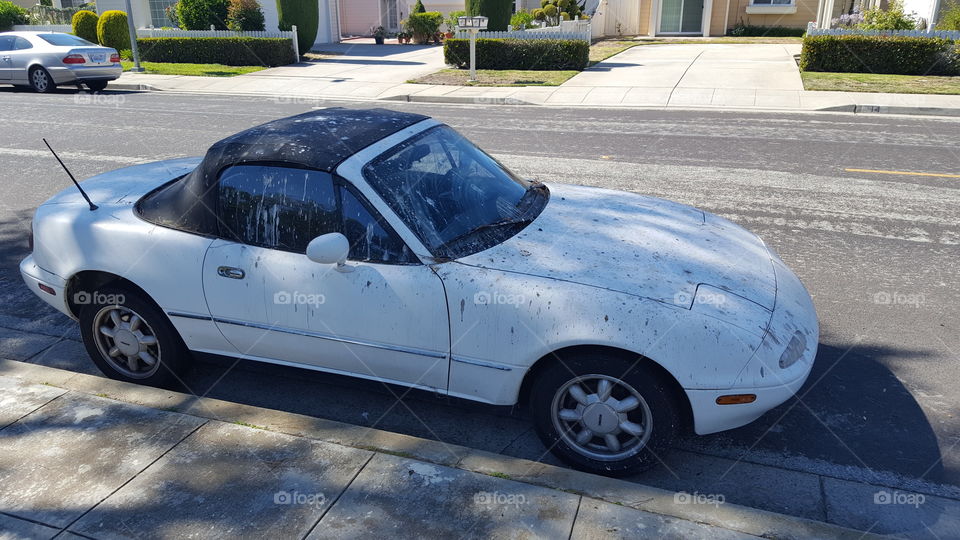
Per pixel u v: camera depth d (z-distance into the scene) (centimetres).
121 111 1420
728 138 1091
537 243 340
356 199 333
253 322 354
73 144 1074
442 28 3219
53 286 397
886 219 685
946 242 622
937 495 309
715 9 2997
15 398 362
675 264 331
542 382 314
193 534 268
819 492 312
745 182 824
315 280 334
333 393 404
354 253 332
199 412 348
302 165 343
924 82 1541
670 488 317
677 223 387
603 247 339
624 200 418
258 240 349
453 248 329
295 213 343
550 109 1437
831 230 655
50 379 381
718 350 289
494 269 317
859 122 1223
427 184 355
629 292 303
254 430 332
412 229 329
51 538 268
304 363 359
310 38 2375
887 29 1802
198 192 365
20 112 1409
